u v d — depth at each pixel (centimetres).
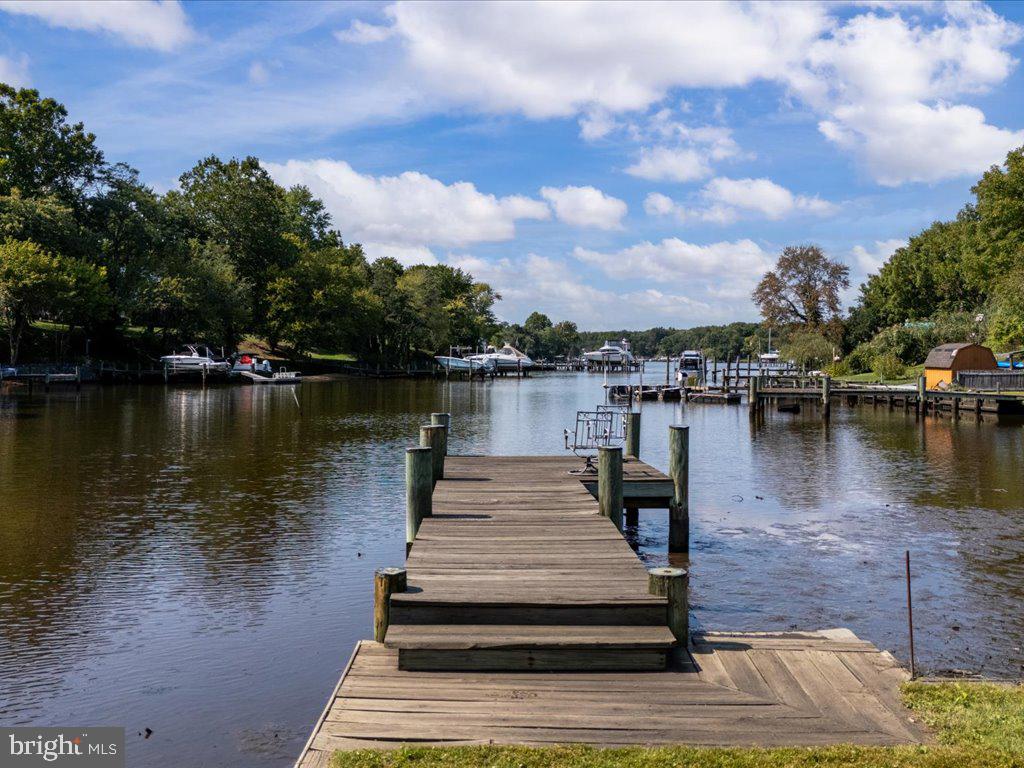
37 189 6175
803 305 8806
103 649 913
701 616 1051
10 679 829
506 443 3106
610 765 515
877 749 539
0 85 6138
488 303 15962
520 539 983
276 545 1395
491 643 682
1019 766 516
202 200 8162
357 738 557
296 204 10725
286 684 825
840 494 1972
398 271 13762
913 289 9194
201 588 1148
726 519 1683
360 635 966
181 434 3098
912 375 6806
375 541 1429
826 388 4241
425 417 4147
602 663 683
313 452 2650
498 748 538
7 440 2802
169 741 703
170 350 7469
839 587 1186
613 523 1088
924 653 914
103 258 6322
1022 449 2886
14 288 5178
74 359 6381
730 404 5759
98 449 2612
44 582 1166
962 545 1441
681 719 588
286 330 8412
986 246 6500
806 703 620
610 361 16262
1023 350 5556
